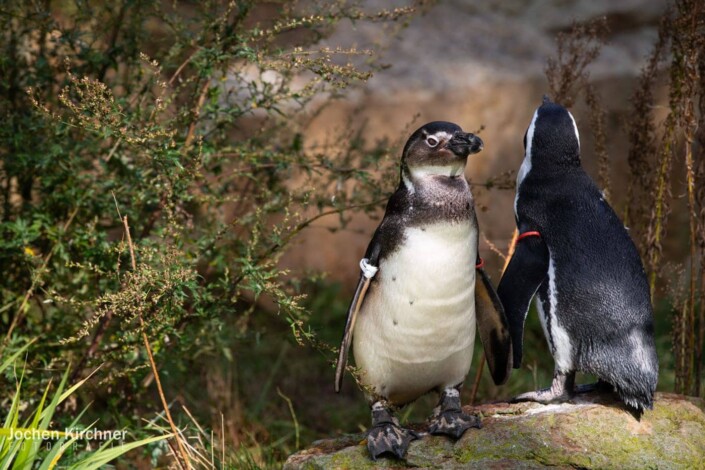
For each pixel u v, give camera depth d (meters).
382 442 6.67
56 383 8.14
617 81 13.40
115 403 8.28
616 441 6.50
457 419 6.80
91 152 8.23
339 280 13.34
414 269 6.41
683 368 8.16
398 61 13.93
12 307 8.54
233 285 7.76
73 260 8.34
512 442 6.52
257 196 8.78
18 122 8.06
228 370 10.97
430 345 6.65
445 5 16.09
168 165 7.25
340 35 13.96
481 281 6.90
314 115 10.03
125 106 7.95
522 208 6.98
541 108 7.10
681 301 8.75
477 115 13.39
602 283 6.56
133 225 8.33
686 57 7.70
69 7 9.23
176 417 9.30
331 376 11.91
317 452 7.03
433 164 6.44
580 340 6.61
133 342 7.87
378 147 9.60
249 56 7.21
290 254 13.09
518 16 15.98
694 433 6.65
